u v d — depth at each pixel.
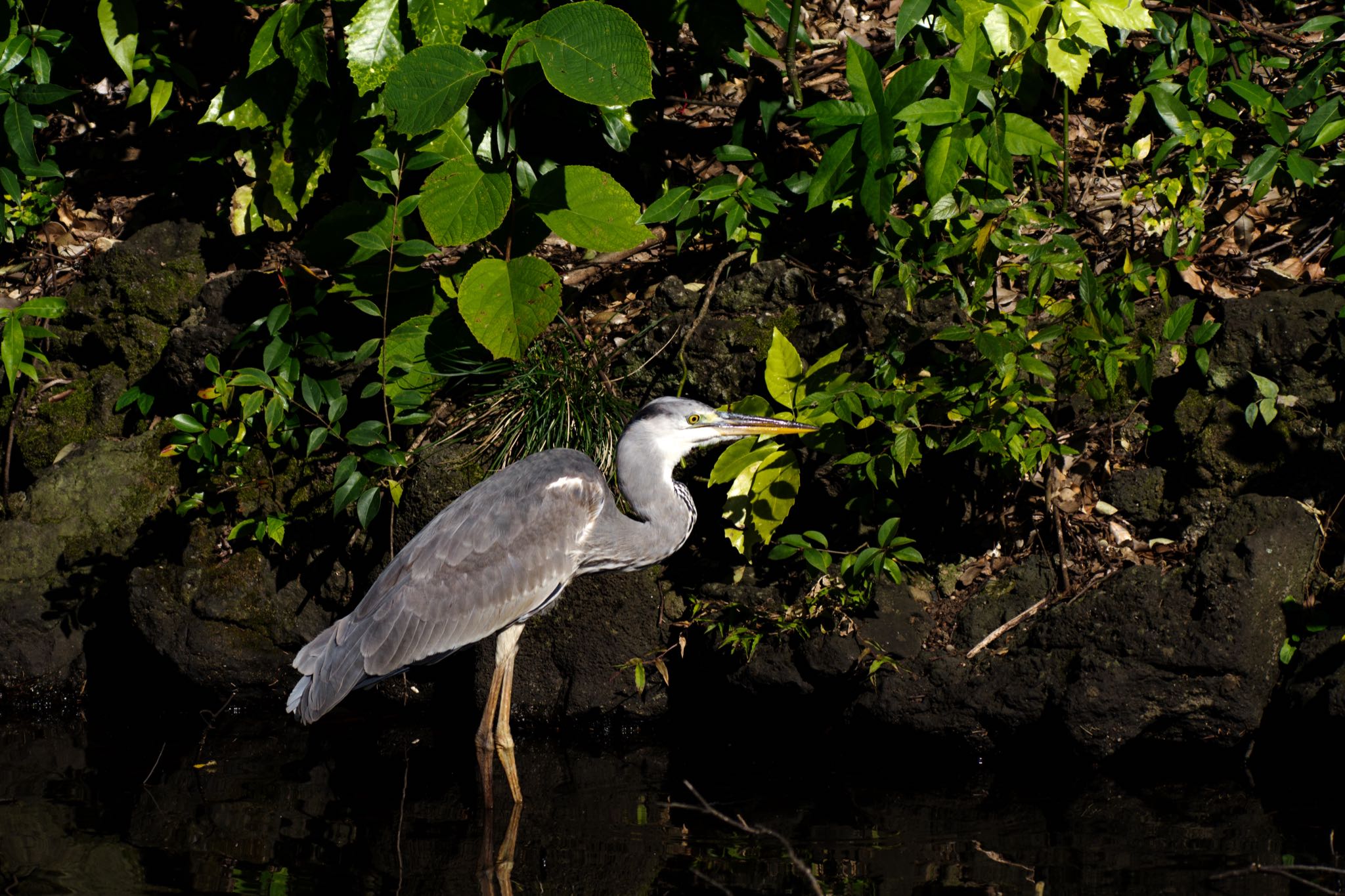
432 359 11.17
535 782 9.45
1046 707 9.56
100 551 11.88
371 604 9.73
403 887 7.30
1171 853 7.50
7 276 13.40
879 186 10.05
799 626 10.27
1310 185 10.35
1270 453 10.11
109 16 12.18
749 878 7.30
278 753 10.22
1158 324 10.59
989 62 9.82
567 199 10.66
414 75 9.80
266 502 11.54
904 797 8.86
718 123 13.31
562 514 9.89
